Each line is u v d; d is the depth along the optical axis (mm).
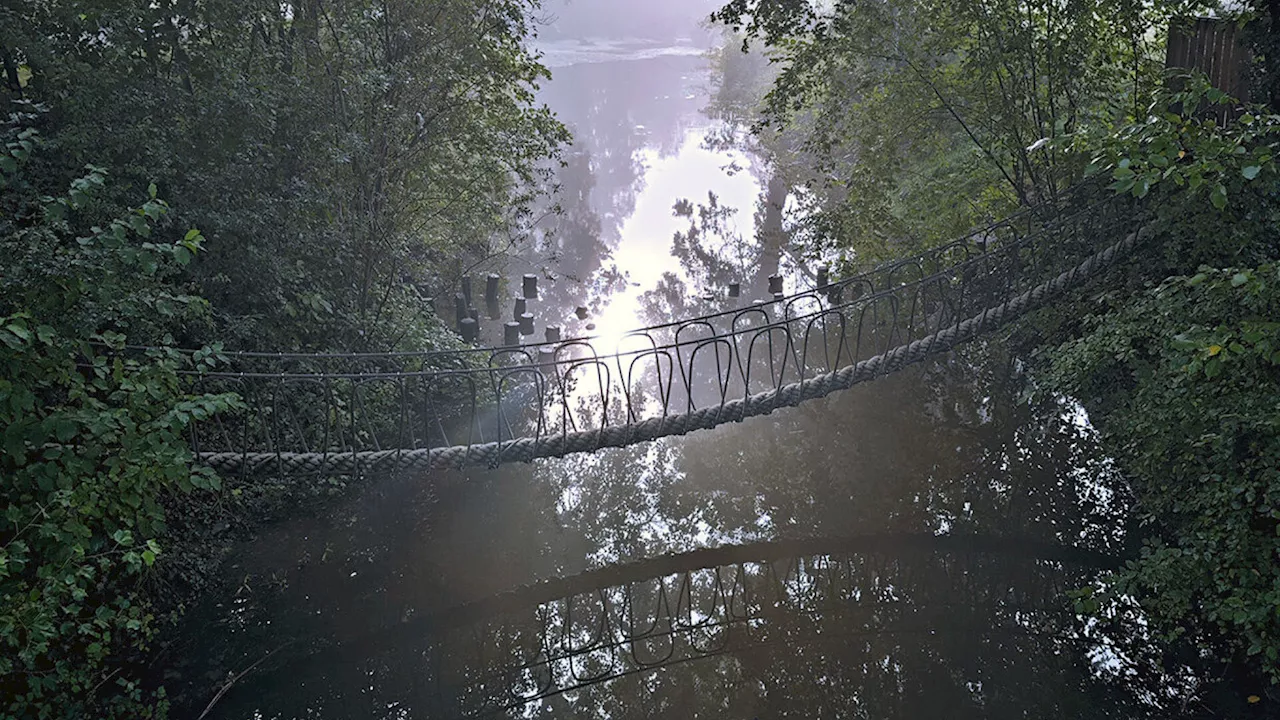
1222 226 8289
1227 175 6438
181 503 9234
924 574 10000
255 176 9312
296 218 9836
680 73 44000
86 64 8680
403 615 9273
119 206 8531
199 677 8086
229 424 10078
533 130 14484
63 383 5969
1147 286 8742
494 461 9188
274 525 10219
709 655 9000
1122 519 10281
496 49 13320
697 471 12469
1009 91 12422
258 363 10039
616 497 11875
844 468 12195
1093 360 8242
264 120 9242
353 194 11070
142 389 5914
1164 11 10641
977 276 12336
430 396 12352
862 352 14547
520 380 14258
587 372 15312
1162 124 6258
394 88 11586
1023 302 10391
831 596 9781
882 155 13133
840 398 13844
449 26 12234
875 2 12070
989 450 12203
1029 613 9164
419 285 15602
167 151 8680
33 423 5574
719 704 8266
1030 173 12398
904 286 10586
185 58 9758
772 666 8758
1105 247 10406
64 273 6035
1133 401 8016
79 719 6832
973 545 10391
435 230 15070
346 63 10805
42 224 7219
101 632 7531
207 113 9000
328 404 8695
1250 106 6809
